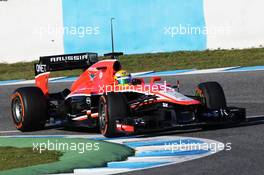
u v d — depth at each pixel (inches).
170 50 2546.8
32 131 1386.6
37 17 2613.2
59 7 2578.7
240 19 2506.2
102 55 2544.3
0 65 2645.2
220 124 1254.9
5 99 1932.8
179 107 1187.9
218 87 1240.8
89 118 1295.5
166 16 2527.1
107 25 2544.3
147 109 1216.8
